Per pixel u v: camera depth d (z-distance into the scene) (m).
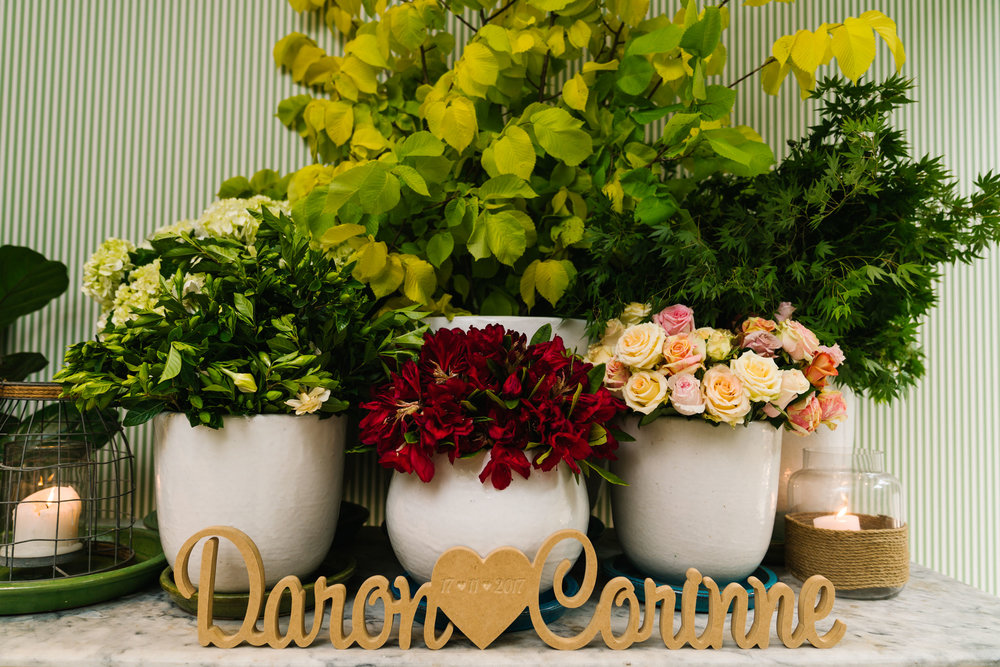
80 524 0.85
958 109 1.21
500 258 0.79
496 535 0.62
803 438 0.93
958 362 1.19
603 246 0.83
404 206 0.86
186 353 0.63
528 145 0.80
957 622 0.71
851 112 0.89
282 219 0.75
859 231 0.85
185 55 1.11
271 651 0.61
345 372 0.77
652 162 0.89
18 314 1.01
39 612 0.70
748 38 1.17
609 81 0.97
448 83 0.89
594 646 0.63
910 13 1.21
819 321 0.83
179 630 0.66
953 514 1.17
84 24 1.10
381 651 0.61
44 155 1.09
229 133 1.11
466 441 0.63
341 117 0.95
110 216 1.10
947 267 1.20
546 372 0.65
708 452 0.71
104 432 0.86
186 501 0.67
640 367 0.71
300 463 0.68
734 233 0.84
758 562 0.75
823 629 0.68
